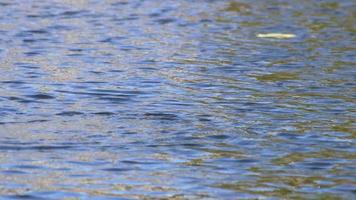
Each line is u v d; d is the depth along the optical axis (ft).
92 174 119.14
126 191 113.19
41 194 111.65
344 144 133.90
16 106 152.35
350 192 114.32
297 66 188.65
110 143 132.46
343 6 267.80
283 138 136.67
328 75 180.24
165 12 254.47
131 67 185.88
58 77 174.91
